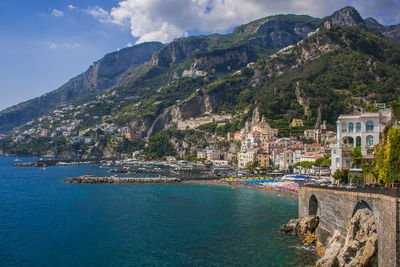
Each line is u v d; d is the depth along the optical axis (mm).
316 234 73250
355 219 53969
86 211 110250
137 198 135375
